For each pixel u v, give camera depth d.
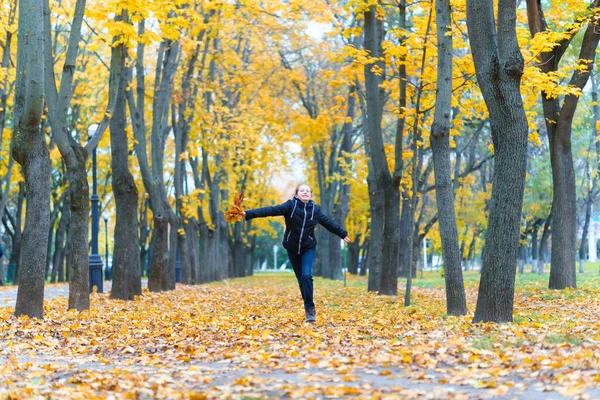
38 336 10.75
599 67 22.61
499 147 11.28
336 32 22.30
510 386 5.99
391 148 25.64
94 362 8.70
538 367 6.79
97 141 15.93
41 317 13.70
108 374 7.46
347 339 9.96
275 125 37.50
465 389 6.08
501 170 11.30
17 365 8.05
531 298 18.23
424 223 52.72
